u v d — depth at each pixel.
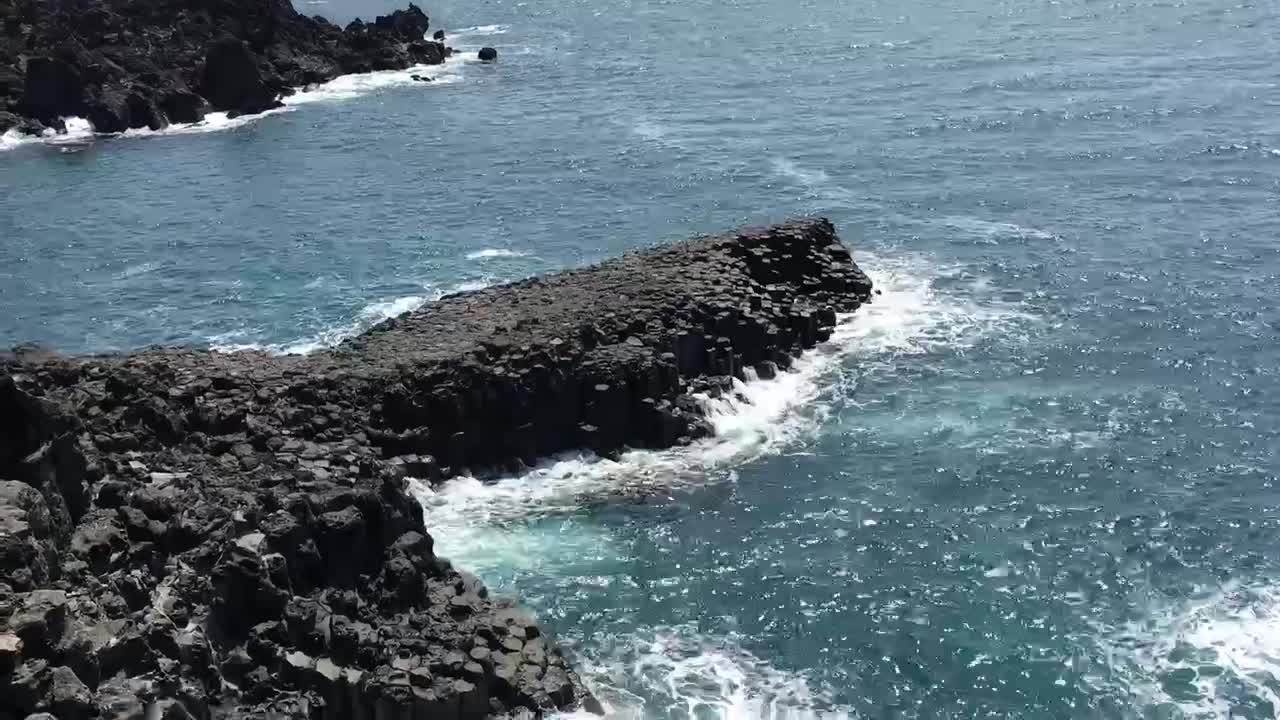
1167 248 84.12
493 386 58.97
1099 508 55.00
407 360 59.38
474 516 55.19
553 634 47.41
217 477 47.75
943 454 59.53
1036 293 77.56
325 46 168.88
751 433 61.78
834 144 115.50
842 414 63.31
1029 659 45.94
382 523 47.19
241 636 41.72
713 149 116.50
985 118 120.88
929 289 78.62
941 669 45.62
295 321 79.62
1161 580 50.06
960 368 67.81
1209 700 43.50
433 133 130.12
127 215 104.81
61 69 141.75
